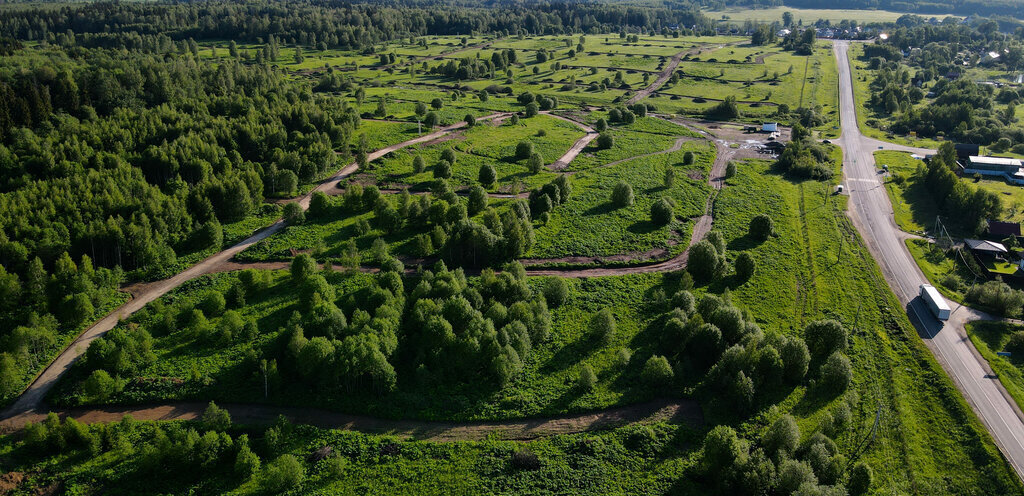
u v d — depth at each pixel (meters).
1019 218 132.12
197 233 110.38
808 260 113.69
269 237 115.38
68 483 62.00
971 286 104.56
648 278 103.94
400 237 114.38
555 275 104.31
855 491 63.94
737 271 105.12
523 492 62.50
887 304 99.06
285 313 89.00
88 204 109.81
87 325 87.38
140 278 100.44
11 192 113.06
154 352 80.19
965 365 84.12
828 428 70.31
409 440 68.88
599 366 81.06
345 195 128.88
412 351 80.62
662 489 63.75
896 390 79.00
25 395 73.81
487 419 71.94
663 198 130.88
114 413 71.44
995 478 66.12
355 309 87.00
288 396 73.88
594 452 67.62
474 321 80.62
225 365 78.06
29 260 98.06
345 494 61.88
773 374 77.19
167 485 62.59
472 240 103.75
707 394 77.12
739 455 63.81
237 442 64.94
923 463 68.25
